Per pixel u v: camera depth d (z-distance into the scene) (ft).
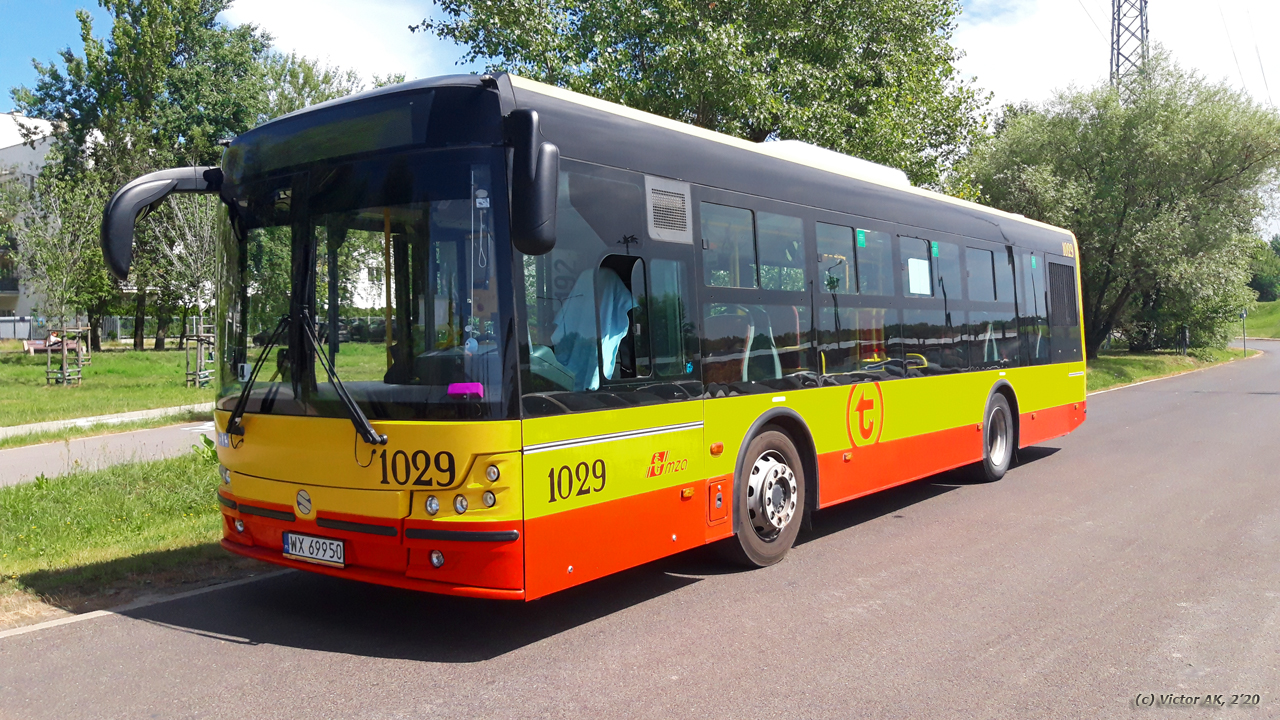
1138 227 105.09
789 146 24.79
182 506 27.48
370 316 15.26
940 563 21.56
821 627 16.85
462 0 53.93
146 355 136.26
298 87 132.16
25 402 67.67
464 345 14.53
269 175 16.75
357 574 15.25
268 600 18.53
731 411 19.84
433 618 17.46
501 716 12.76
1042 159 107.24
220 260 17.79
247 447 16.88
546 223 14.10
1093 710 13.04
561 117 16.25
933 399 28.68
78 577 19.56
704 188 19.57
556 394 15.39
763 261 21.29
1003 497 30.12
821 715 12.84
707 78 50.52
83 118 130.93
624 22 53.11
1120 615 17.47
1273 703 13.28
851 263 24.80
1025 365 35.65
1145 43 117.08
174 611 17.72
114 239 15.94
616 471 16.61
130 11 131.23
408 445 14.61
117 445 44.96
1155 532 24.53
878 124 54.29
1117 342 173.99
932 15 61.93
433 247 14.85
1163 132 104.42
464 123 15.02
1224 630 16.56
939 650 15.57
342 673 14.46
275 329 16.39
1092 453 40.50
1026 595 18.85
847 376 24.23
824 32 57.52
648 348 17.63
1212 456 38.52
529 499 14.78
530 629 16.79
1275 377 96.12
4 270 172.55
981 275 32.45
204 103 132.46
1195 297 108.47
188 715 12.78
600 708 13.06
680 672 14.53
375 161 15.47
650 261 17.88
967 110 67.05
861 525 26.12
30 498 28.40
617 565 16.61
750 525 20.68
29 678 14.19
